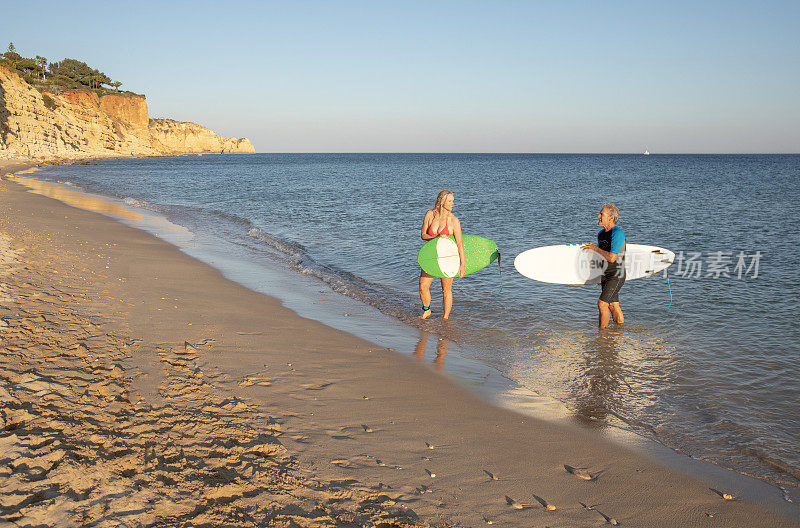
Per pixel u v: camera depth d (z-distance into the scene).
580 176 59.62
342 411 4.23
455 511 2.98
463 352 6.15
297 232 16.09
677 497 3.37
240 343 5.67
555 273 8.03
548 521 2.98
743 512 3.24
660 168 83.81
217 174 60.06
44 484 2.68
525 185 43.62
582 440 4.11
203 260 10.89
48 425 3.32
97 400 3.85
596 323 7.27
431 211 7.38
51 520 2.40
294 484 3.03
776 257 11.93
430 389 4.94
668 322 7.29
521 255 8.23
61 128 85.81
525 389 5.14
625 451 3.97
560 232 16.86
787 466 3.84
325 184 43.84
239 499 2.81
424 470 3.42
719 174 61.56
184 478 2.94
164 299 7.19
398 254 12.41
